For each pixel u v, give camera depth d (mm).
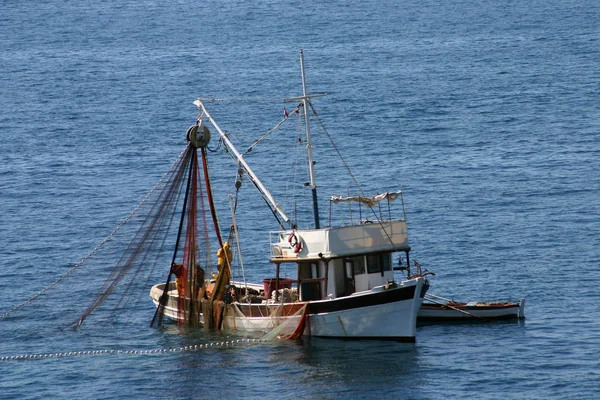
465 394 191625
